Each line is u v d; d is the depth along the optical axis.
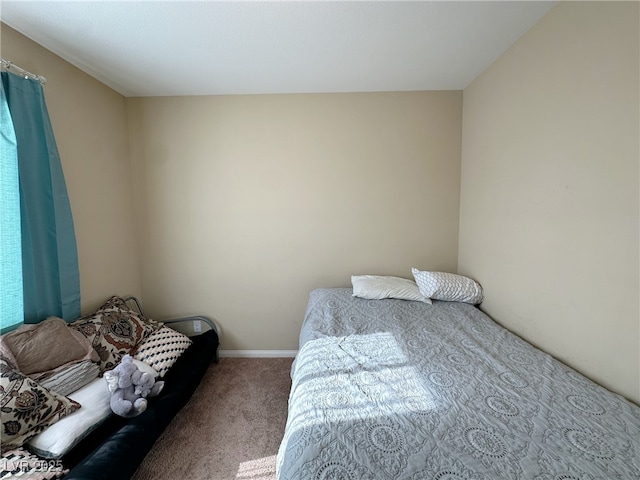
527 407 0.99
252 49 1.71
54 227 1.61
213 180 2.45
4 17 1.38
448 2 1.34
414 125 2.37
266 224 2.48
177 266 2.53
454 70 2.01
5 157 1.38
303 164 2.42
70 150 1.82
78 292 1.75
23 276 1.48
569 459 0.78
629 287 1.05
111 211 2.18
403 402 1.01
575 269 1.28
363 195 2.44
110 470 1.10
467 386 1.11
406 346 1.44
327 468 0.75
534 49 1.51
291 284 2.53
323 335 1.58
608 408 0.98
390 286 2.20
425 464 0.76
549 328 1.44
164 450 1.56
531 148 1.55
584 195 1.23
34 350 1.34
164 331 2.05
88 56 1.75
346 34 1.58
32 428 1.12
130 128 2.39
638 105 1.01
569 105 1.29
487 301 2.01
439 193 2.42
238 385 2.15
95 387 1.42
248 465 1.47
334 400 1.02
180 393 1.70
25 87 1.47
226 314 2.57
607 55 1.11
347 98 2.37
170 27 1.49
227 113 2.39
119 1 1.29
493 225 1.92
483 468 0.74
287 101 2.38
